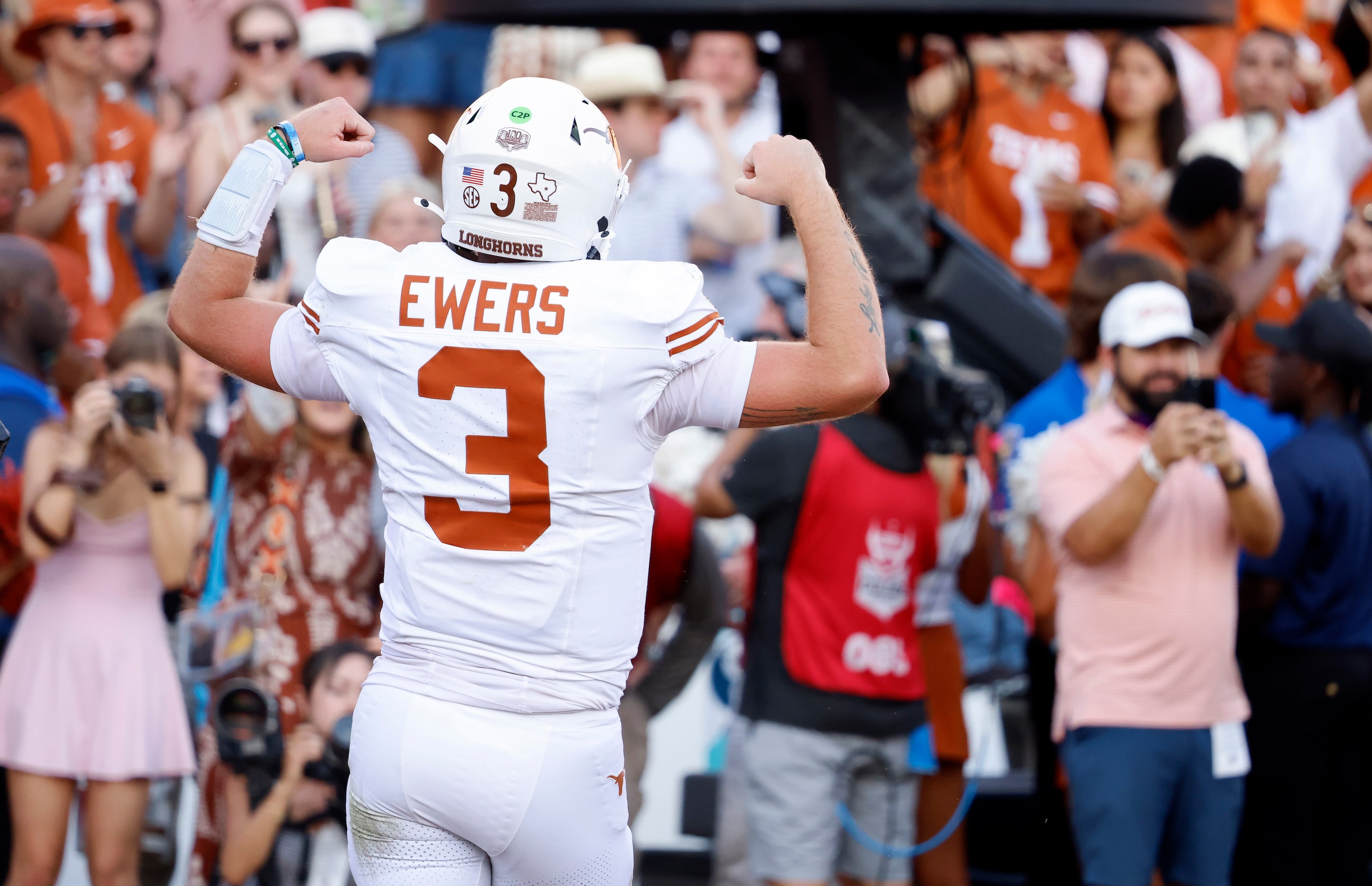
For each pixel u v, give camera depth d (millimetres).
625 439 8664
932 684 16625
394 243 19812
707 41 26234
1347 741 17172
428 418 8672
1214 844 14977
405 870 8781
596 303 8562
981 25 16266
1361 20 28312
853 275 8672
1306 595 16781
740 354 8664
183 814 19281
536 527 8648
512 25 15266
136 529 15344
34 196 21422
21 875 15109
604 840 9000
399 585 8867
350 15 24000
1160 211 22562
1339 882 17281
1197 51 29219
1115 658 14891
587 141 8781
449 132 26578
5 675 15219
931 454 15836
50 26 21391
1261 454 15500
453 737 8617
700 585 14164
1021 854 18688
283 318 9102
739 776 16094
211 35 25516
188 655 14547
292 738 14391
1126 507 14422
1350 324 17141
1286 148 25828
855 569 15109
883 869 15773
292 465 15539
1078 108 25797
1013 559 17391
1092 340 17578
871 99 16656
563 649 8742
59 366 18391
